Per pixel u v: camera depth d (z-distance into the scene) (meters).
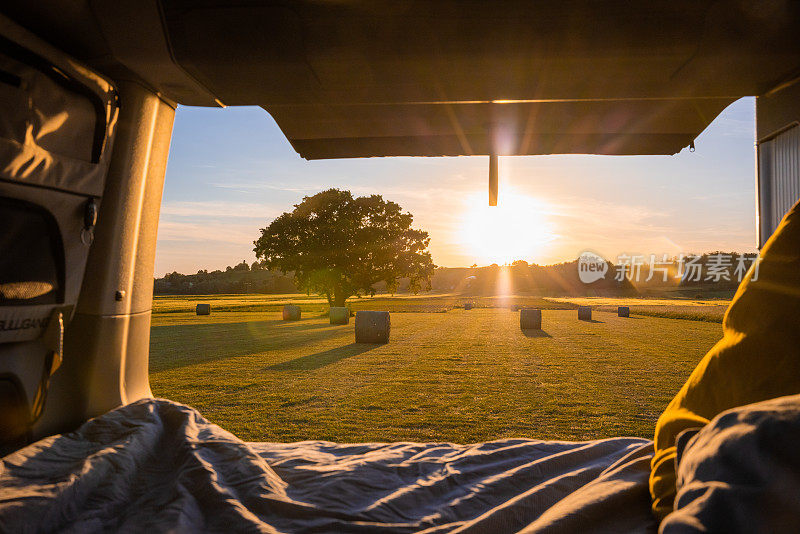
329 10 2.05
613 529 1.58
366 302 63.97
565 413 6.64
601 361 12.16
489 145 3.23
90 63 2.38
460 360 12.38
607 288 137.50
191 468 1.97
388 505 1.88
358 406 7.09
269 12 2.09
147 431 2.22
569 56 2.18
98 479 1.84
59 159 2.05
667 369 10.81
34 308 2.05
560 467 2.28
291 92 2.55
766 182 2.57
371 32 2.13
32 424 2.17
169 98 2.77
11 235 1.90
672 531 0.97
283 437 5.47
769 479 0.95
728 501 0.95
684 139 3.19
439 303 61.66
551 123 3.00
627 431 5.71
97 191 2.31
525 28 2.09
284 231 47.88
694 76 2.30
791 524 0.89
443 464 2.36
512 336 19.73
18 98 1.84
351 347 15.55
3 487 1.71
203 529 1.66
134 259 2.77
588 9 2.02
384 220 49.56
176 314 38.25
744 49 2.11
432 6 2.02
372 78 2.37
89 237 2.31
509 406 7.08
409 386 8.74
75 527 1.62
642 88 2.43
